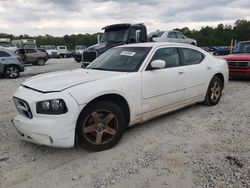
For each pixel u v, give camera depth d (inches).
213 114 209.0
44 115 129.5
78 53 836.0
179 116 205.0
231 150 143.0
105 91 141.8
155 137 164.4
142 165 129.7
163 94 177.5
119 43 443.5
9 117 210.2
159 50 182.1
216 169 123.7
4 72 486.9
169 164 130.0
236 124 184.7
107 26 478.6
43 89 135.4
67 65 811.4
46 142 130.0
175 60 193.0
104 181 117.0
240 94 283.3
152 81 168.1
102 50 426.3
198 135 166.2
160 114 180.4
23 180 119.0
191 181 115.0
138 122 166.7
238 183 111.8
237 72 359.6
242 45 403.5
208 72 219.6
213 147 147.7
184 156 138.0
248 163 127.9
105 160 135.9
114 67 174.4
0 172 125.6
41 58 840.9
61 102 128.5
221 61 243.3
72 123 131.2
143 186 112.7
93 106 139.5
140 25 468.8
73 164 132.6
